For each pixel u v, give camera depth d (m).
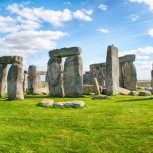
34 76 28.31
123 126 9.20
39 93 27.52
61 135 8.44
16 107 14.50
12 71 18.80
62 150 7.12
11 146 7.45
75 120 10.40
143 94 21.69
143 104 14.30
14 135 8.48
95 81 24.45
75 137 8.19
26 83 36.25
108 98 18.44
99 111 12.30
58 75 23.69
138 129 8.73
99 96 18.61
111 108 13.14
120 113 11.60
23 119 10.95
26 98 20.44
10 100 18.22
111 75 23.17
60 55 23.64
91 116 11.09
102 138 7.99
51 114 11.76
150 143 7.38
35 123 10.18
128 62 31.55
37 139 8.07
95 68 36.53
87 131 8.80
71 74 23.25
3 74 21.38
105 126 9.31
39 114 11.86
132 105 14.05
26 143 7.70
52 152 6.98
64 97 21.52
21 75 18.94
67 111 12.45
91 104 14.91
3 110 13.56
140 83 51.81
